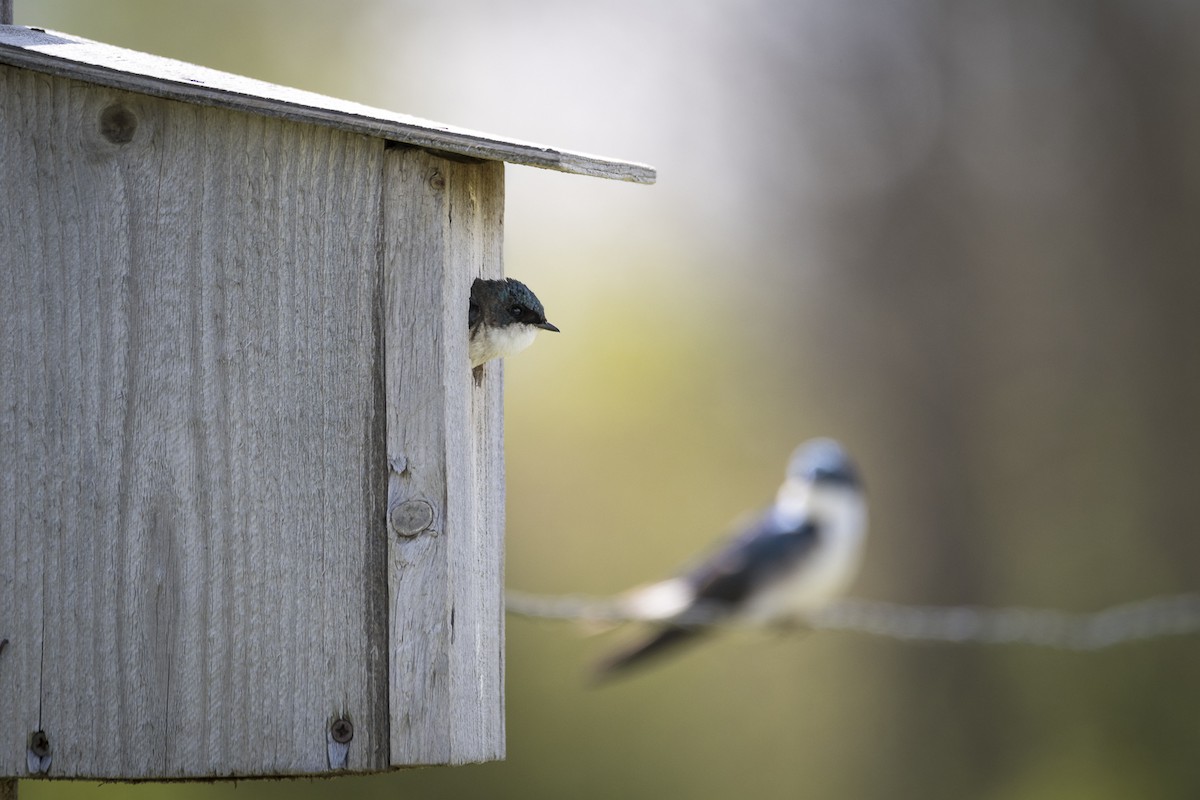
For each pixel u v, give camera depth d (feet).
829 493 39.47
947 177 59.16
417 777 45.91
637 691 52.31
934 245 59.26
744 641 55.93
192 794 39.32
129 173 14.89
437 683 14.96
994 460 58.90
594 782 50.06
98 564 14.64
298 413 15.02
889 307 59.77
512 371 56.54
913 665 58.80
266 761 14.70
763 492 60.90
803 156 60.39
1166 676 54.49
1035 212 59.11
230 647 14.75
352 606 14.94
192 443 14.85
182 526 14.78
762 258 61.21
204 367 14.92
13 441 14.61
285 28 51.26
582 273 59.88
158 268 14.90
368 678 14.90
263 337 15.02
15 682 14.43
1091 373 58.59
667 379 60.90
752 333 61.26
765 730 56.85
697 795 53.62
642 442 60.64
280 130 15.14
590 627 38.04
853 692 59.11
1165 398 58.08
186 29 49.96
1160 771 52.65
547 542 57.88
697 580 38.81
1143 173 58.59
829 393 60.75
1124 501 58.03
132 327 14.84
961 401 59.06
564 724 49.96
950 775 57.31
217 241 15.01
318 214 15.16
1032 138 59.16
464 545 15.66
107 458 14.73
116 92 14.89
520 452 56.80
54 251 14.78
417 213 15.38
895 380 59.77
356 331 15.17
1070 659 56.34
